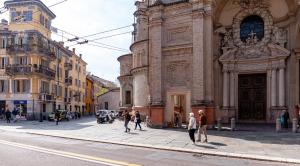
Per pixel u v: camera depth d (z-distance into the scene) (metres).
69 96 60.22
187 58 24.47
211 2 23.61
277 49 25.34
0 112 44.56
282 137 17.14
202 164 10.24
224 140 16.22
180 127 23.95
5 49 45.31
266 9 26.34
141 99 32.75
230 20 27.62
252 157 11.49
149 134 19.59
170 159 11.12
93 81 81.12
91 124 31.97
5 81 44.97
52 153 11.99
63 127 27.39
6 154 11.68
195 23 23.69
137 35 36.09
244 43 26.86
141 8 35.28
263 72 26.16
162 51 25.44
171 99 25.08
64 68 56.69
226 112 26.75
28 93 44.09
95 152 12.59
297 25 24.05
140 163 10.15
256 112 26.42
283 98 25.03
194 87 23.31
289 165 10.42
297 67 24.73
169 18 25.36
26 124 32.78
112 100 73.00
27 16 44.81
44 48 46.12
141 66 32.50
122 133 20.50
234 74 27.06
